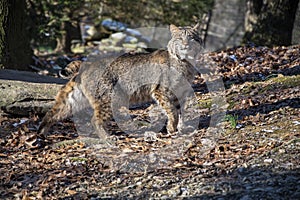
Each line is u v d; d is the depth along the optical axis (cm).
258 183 908
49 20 2523
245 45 2059
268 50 1889
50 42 2984
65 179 1016
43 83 1427
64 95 1259
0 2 1717
